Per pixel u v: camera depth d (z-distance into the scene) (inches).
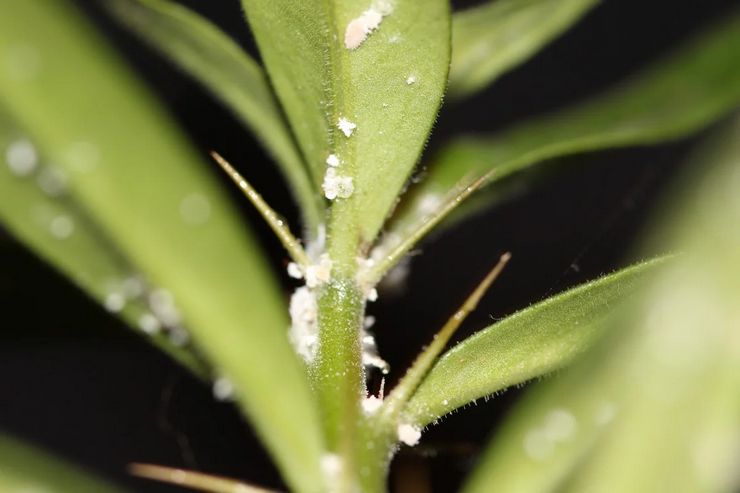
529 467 5.7
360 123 5.3
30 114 7.0
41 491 6.0
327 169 5.3
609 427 4.3
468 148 6.6
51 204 6.7
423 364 5.3
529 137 6.7
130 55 8.8
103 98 7.1
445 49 5.2
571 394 4.9
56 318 6.7
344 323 5.3
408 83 5.2
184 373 8.2
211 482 5.9
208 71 6.1
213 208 7.0
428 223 5.4
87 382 8.8
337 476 5.3
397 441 5.4
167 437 8.5
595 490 4.2
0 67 7.0
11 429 8.7
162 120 7.2
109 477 8.6
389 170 5.3
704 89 6.7
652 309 4.2
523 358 5.2
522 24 6.2
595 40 9.6
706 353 4.1
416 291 8.1
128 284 6.6
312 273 5.3
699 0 9.6
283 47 5.3
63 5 7.3
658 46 9.6
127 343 6.8
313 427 6.2
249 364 6.4
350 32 5.2
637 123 6.6
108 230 6.7
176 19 6.0
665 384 4.1
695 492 4.1
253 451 8.0
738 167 4.1
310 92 5.3
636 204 8.7
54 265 6.5
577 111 6.8
